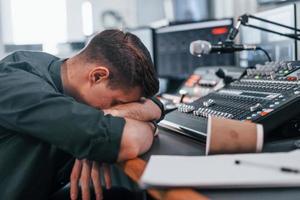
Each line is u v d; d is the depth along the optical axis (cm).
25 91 83
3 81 86
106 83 86
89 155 76
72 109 78
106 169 91
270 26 148
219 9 235
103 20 311
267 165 56
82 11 308
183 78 205
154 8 311
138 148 74
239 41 161
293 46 135
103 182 93
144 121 85
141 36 227
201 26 189
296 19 138
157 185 50
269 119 78
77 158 82
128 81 85
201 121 91
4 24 296
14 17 297
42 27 303
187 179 51
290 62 107
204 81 159
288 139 80
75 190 94
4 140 90
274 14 149
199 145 80
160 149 78
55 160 97
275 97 86
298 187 50
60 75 93
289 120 79
